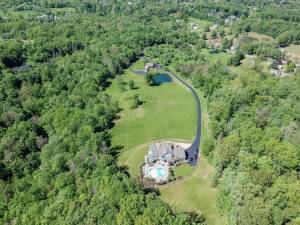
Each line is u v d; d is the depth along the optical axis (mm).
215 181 156000
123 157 181375
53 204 140250
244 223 120750
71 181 151750
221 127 188000
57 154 168500
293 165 146250
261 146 157500
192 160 178375
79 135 181375
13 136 181500
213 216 141000
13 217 140875
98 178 147750
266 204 126625
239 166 151000
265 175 138250
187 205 147250
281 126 180125
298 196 124938
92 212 130625
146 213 125500
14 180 160375
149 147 189250
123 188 137375
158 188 157625
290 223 117938
